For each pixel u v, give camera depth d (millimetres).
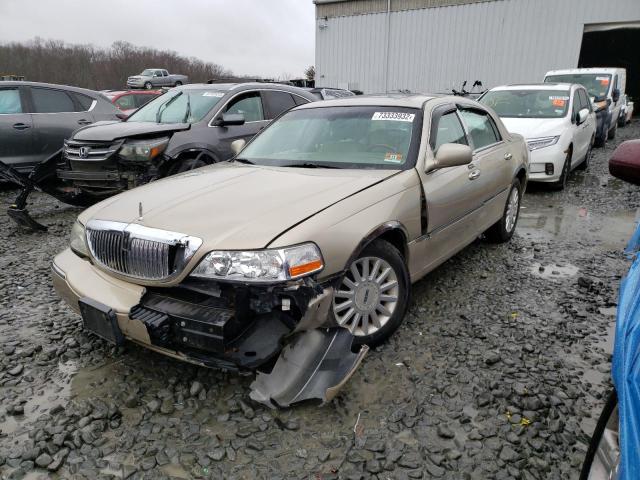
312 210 2768
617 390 1539
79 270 3016
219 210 2789
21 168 7996
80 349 3279
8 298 4117
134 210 2932
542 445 2387
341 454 2330
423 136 3689
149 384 2879
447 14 21469
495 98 9367
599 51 25812
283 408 2617
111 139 5977
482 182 4371
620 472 1323
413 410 2619
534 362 3109
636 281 1735
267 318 2564
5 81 8023
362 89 24312
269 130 4410
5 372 3018
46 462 2273
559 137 8000
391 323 3221
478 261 4938
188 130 6480
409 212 3281
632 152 2068
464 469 2250
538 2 19719
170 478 2197
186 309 2564
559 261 4977
